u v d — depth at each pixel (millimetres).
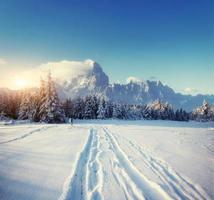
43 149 9984
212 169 8156
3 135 14891
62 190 5129
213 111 91438
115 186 5660
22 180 5699
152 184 6023
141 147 12438
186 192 5727
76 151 9742
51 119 38344
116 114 77125
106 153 9797
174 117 110688
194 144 15023
